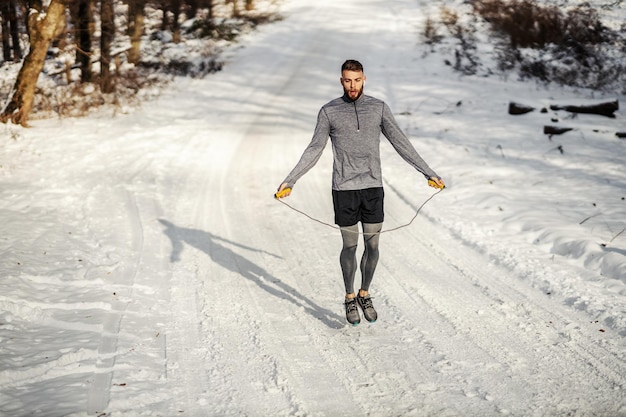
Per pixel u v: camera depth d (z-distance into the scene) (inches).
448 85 706.8
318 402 140.9
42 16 529.7
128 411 132.6
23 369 146.9
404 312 198.2
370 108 177.8
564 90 649.0
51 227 279.6
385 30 1055.6
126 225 289.1
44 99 647.1
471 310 198.7
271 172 407.8
